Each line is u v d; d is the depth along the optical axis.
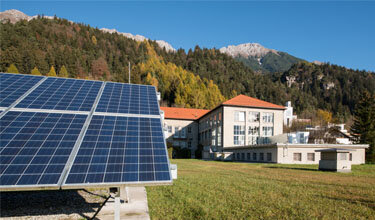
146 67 146.12
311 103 181.50
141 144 7.86
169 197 10.48
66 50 131.38
